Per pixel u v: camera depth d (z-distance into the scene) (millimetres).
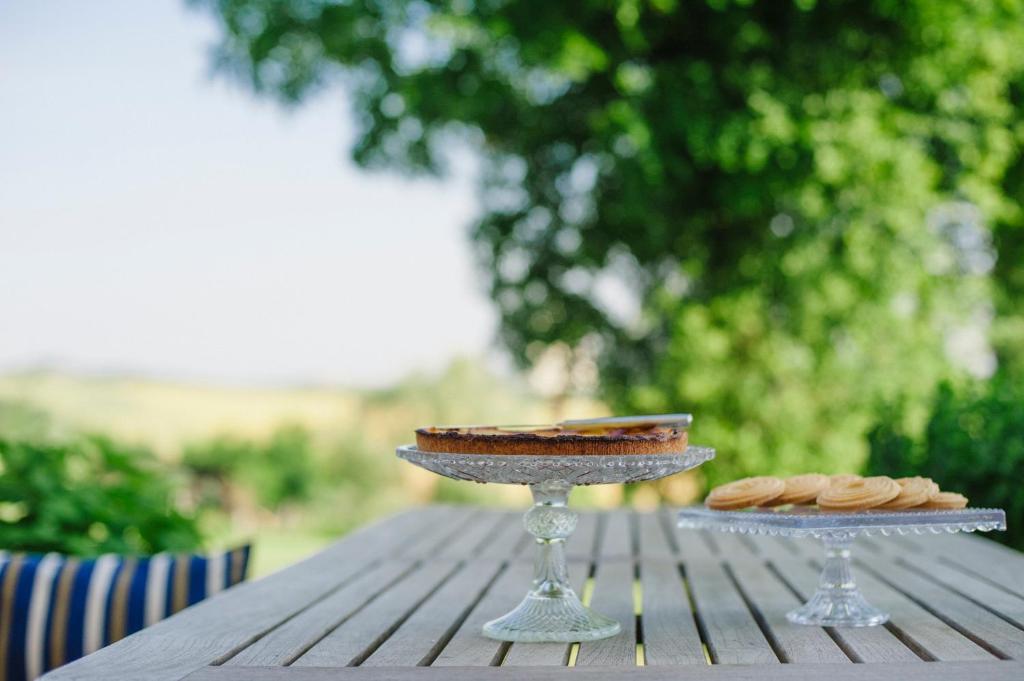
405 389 12547
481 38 6867
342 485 11969
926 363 7297
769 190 7000
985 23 7109
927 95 7395
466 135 8180
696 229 7645
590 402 8312
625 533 3008
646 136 6547
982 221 7691
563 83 7594
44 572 2445
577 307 8133
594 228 8055
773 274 7438
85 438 3291
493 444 1599
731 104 7113
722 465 7098
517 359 8367
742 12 7113
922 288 7465
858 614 1735
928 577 2172
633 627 1736
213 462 11852
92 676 1403
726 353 7262
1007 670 1378
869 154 6867
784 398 7203
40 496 2992
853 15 7277
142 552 3057
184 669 1438
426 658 1531
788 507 1845
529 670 1409
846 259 7234
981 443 3162
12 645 2385
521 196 8336
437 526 3143
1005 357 8352
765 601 1937
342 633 1687
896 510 1698
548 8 6973
